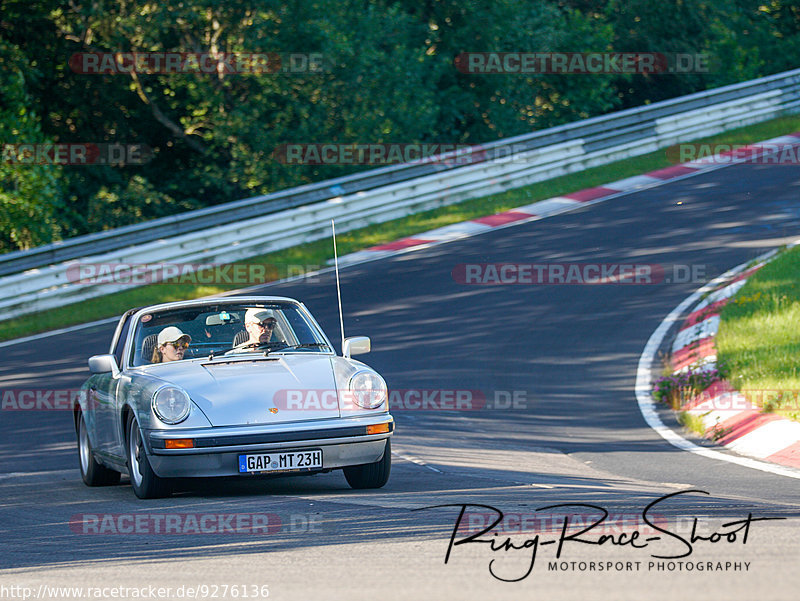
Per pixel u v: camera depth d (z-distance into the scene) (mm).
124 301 58750
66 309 57969
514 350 43625
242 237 66188
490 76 105375
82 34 95938
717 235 61281
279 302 25312
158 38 88625
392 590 11922
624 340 44125
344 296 55125
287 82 89250
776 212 65500
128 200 91500
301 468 20344
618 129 86375
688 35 124062
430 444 29844
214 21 90562
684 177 77938
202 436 19938
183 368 22375
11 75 84812
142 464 20891
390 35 97875
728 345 38844
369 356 43969
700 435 30875
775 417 29578
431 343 45438
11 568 15094
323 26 87500
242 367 22203
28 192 79250
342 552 14539
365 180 74750
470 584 12023
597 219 67875
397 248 65250
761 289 46781
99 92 97812
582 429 32500
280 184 88938
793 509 17453
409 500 19516
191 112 98375
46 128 99875
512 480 23031
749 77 122688
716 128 91625
